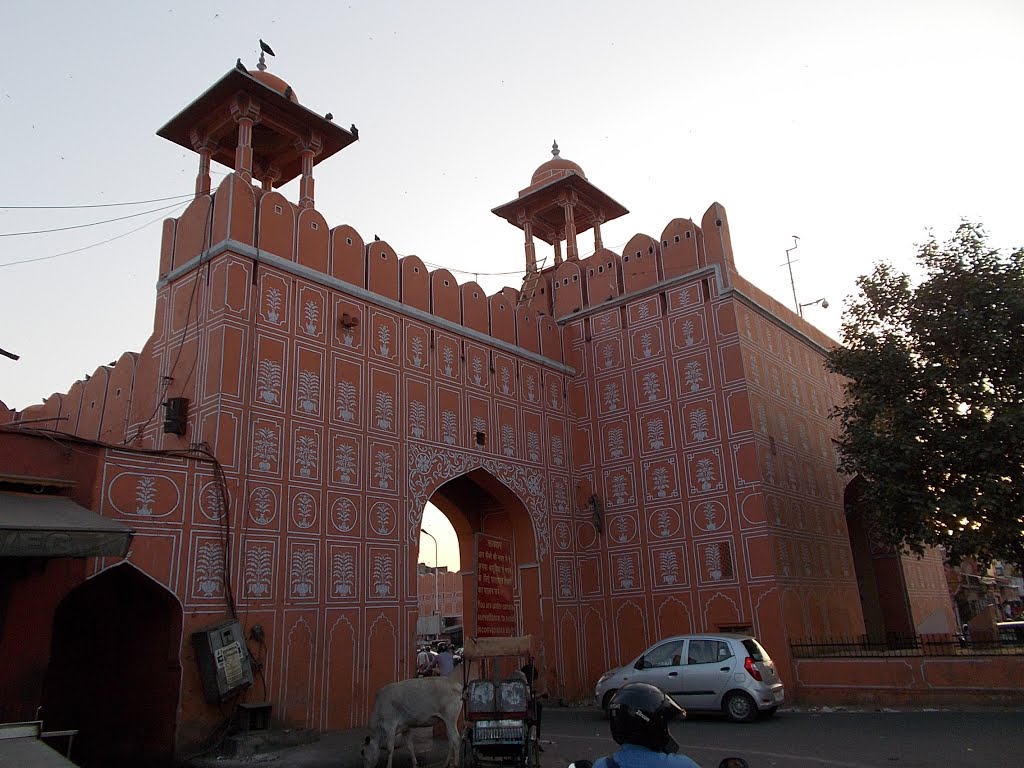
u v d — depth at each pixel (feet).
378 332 31.89
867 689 29.55
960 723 23.57
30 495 20.02
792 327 42.37
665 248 40.14
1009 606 106.83
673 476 37.06
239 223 27.89
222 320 26.45
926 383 29.76
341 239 31.58
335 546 27.68
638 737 5.81
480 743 18.40
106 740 23.58
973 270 29.71
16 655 19.11
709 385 36.99
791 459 38.19
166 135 33.40
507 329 38.58
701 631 34.35
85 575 20.81
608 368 40.70
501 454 36.09
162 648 22.91
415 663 29.25
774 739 22.17
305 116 32.89
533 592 36.22
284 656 25.03
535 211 47.73
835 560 39.58
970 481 28.43
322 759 21.08
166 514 23.07
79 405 37.99
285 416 27.35
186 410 26.37
